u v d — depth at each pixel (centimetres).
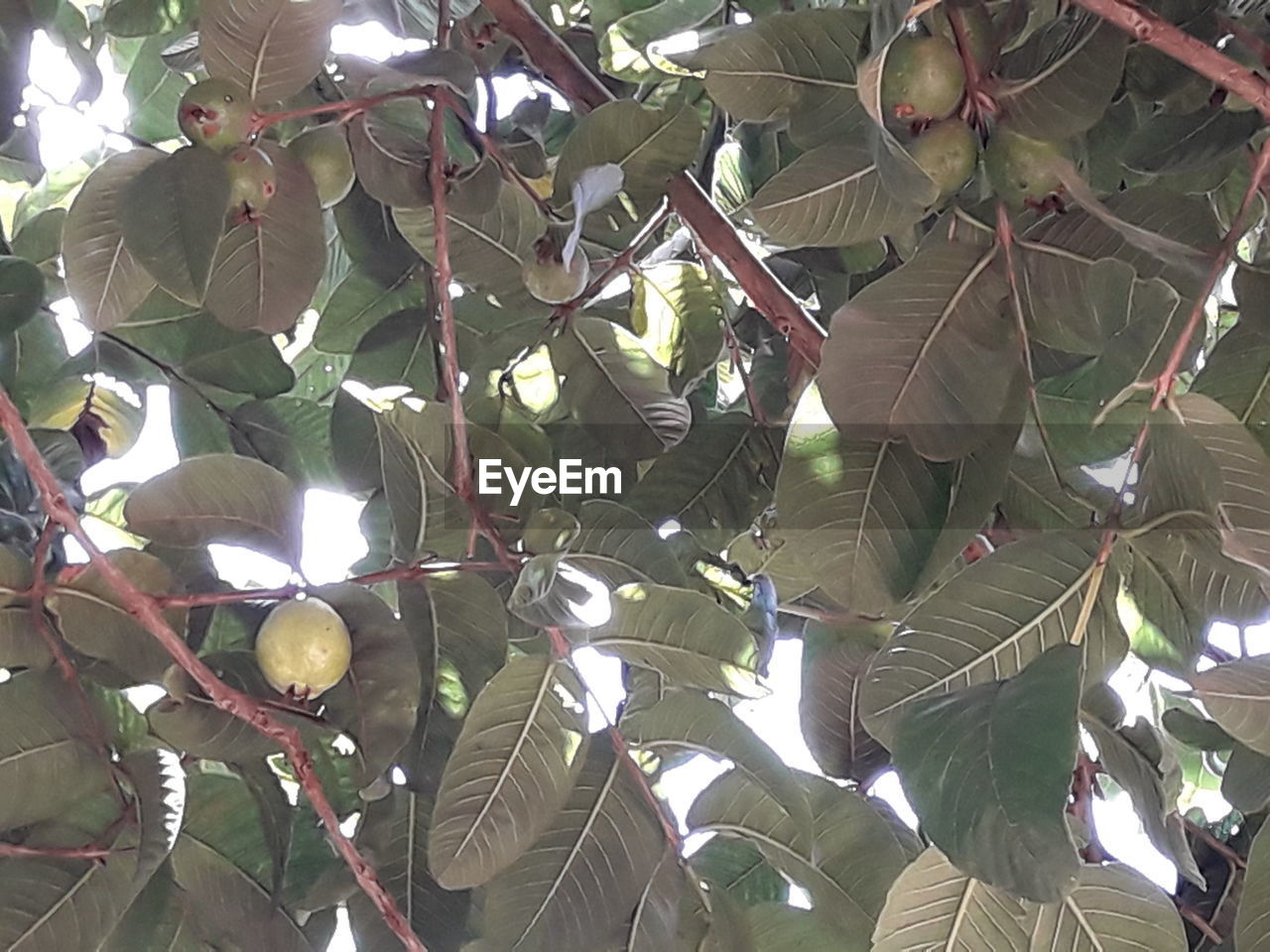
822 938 82
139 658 76
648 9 104
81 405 101
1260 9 83
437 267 80
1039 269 73
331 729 76
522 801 72
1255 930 72
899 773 60
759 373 111
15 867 75
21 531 84
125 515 74
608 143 85
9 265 86
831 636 91
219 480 75
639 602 75
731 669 75
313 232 79
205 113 72
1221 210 97
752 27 74
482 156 84
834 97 75
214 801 82
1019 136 71
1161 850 75
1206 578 75
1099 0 65
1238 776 84
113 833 77
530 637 91
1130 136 88
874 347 71
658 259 103
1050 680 59
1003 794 57
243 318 81
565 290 84
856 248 98
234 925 80
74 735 76
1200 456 63
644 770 82
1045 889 55
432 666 81
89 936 75
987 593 68
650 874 75
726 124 108
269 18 71
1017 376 71
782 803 74
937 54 70
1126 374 66
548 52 96
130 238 70
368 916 82
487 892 73
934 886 68
